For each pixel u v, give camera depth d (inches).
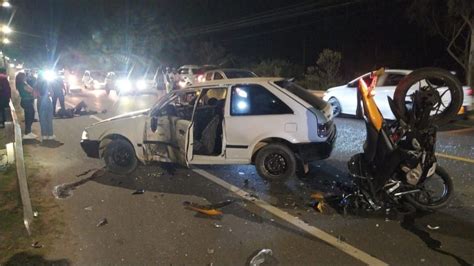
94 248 185.3
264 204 233.9
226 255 177.3
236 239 191.8
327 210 222.4
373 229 198.2
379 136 210.7
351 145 375.9
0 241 192.5
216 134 276.5
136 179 286.5
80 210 231.0
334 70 947.3
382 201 217.2
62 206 237.6
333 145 271.6
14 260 174.9
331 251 178.1
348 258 171.9
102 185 275.4
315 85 935.0
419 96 205.0
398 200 219.0
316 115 259.1
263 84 270.2
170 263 171.6
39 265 170.9
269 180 270.5
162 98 291.6
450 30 750.5
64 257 177.6
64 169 318.0
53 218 219.3
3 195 253.0
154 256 177.6
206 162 274.5
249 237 193.5
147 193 257.8
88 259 175.8
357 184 224.7
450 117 217.2
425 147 206.4
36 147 402.9
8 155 300.7
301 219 212.1
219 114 280.4
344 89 546.3
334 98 558.9
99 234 199.3
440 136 407.8
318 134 258.8
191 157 260.2
